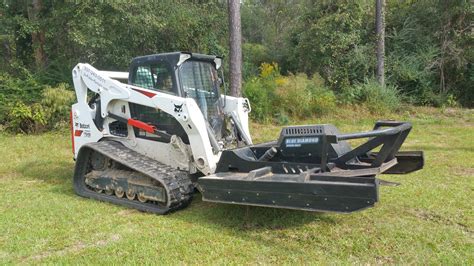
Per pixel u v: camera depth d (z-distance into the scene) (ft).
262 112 46.91
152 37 47.03
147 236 15.01
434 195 19.42
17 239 14.90
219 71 20.95
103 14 42.34
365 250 13.88
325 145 15.34
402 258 13.28
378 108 51.16
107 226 16.08
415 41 62.13
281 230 15.60
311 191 13.73
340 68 57.82
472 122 46.50
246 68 60.70
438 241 14.48
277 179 14.71
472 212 17.24
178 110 17.62
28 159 29.89
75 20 42.68
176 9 47.03
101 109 20.56
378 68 56.18
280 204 14.37
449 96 58.59
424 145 33.06
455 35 60.03
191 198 18.29
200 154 17.76
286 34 75.82
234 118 20.35
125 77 22.39
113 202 19.13
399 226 15.80
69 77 46.39
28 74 44.98
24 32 45.57
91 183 20.43
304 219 16.57
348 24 57.67
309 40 59.36
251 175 15.08
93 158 20.88
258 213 17.22
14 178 24.80
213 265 12.81
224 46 53.98
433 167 25.18
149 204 18.25
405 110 54.03
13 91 43.19
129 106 19.97
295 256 13.47
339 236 14.99
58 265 12.80
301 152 15.85
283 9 96.02
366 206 12.89
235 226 16.08
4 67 49.98
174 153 18.94
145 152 19.83
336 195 13.33
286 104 48.80
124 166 20.27
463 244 14.20
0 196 20.54
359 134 15.05
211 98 19.99
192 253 13.64
